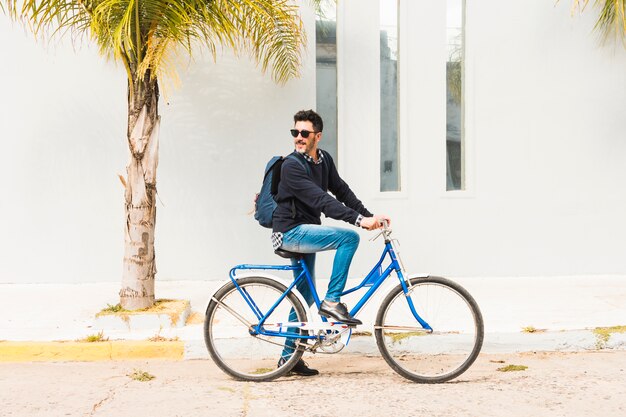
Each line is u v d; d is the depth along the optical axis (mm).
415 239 8992
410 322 5188
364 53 8867
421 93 8969
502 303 7566
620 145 9102
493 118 8992
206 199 8758
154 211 6805
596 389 5039
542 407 4617
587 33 9023
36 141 8578
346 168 8906
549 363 5867
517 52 8977
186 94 8688
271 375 5262
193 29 7172
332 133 8961
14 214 8594
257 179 8797
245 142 8766
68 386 5207
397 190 9086
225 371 5297
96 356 6051
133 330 6484
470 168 8992
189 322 6820
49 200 8617
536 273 9117
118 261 8711
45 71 8547
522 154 9039
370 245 8922
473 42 8922
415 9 8914
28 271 8633
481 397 4844
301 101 8805
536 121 9031
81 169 8625
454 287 5172
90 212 8656
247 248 8820
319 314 5137
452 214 9016
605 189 9125
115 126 8641
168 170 8703
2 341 6125
